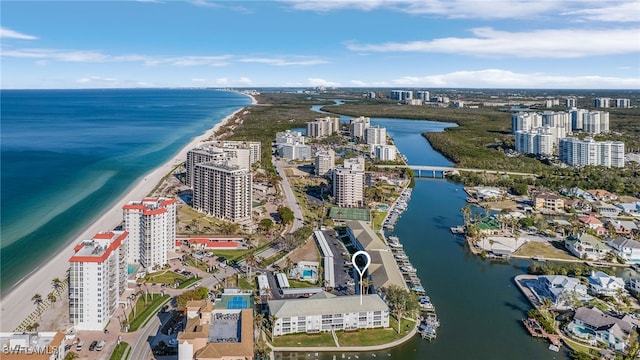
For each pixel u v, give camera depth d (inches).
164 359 7795.3
